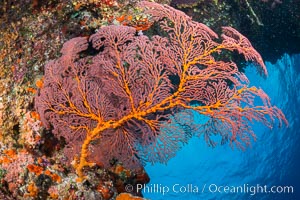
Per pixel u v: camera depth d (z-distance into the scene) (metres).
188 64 2.82
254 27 5.27
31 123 3.12
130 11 3.71
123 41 2.90
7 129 3.18
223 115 2.83
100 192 2.96
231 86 5.19
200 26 2.83
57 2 3.66
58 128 2.92
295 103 9.33
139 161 2.96
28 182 2.90
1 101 3.34
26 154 3.04
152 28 3.71
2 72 3.54
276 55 6.48
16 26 3.69
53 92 2.89
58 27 3.56
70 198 2.84
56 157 3.13
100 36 2.93
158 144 2.92
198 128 2.94
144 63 2.86
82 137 2.93
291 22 5.61
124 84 2.87
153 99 2.86
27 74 3.38
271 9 5.34
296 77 8.90
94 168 3.10
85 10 3.61
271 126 2.88
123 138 2.93
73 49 2.94
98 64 2.96
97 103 2.86
